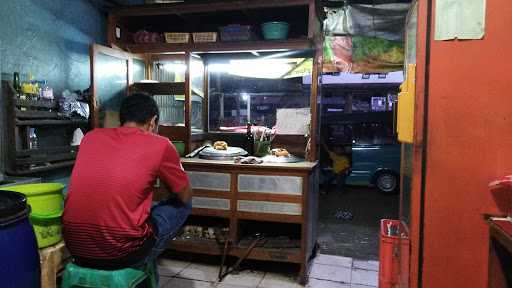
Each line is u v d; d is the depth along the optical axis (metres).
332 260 4.24
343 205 7.40
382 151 8.56
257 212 3.71
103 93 4.04
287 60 4.40
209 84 4.78
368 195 8.44
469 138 1.99
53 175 3.87
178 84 4.41
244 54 4.43
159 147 2.27
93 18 4.41
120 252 2.12
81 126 4.14
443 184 2.03
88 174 2.17
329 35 5.02
